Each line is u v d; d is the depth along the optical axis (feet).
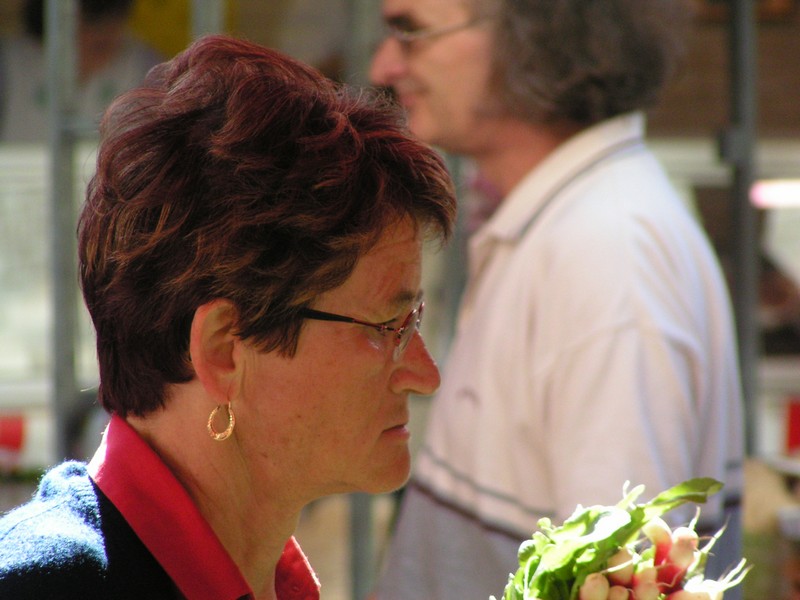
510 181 20.15
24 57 37.42
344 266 10.95
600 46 18.66
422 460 19.71
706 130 31.42
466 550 18.52
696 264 18.16
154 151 10.89
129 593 10.25
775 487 21.61
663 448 16.89
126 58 28.50
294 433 11.37
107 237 10.98
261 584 12.34
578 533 10.38
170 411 11.37
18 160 38.19
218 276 10.64
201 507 11.44
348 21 26.11
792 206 39.14
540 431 17.74
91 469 11.19
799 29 36.27
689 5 20.48
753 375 28.58
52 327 27.02
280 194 10.65
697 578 10.47
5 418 37.01
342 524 38.29
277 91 11.14
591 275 17.34
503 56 18.97
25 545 9.95
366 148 11.25
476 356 18.71
